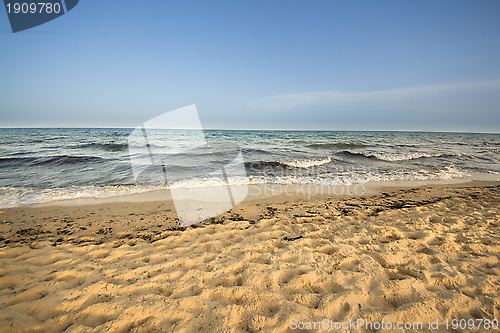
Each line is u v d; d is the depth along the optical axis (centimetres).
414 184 802
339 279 244
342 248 317
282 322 184
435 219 443
